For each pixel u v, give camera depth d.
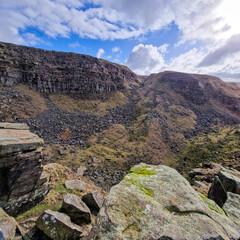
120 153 53.78
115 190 4.18
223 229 3.43
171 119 92.38
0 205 9.38
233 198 7.74
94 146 56.88
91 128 74.25
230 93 132.38
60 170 17.69
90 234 3.03
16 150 9.77
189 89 137.12
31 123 63.69
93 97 111.06
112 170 43.28
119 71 169.38
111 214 3.32
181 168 51.88
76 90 107.94
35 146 10.91
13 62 90.69
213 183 11.66
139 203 3.67
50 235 7.90
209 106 121.81
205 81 151.25
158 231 2.94
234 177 10.82
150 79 195.75
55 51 120.62
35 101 81.19
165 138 72.50
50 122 70.06
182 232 2.91
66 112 85.38
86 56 135.25
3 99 67.69
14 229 7.02
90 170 41.44
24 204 10.45
